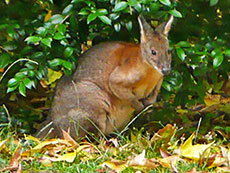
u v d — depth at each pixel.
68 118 10.84
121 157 9.59
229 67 11.46
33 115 12.40
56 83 11.63
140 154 9.03
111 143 10.41
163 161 9.18
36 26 11.32
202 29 11.56
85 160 9.44
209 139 11.01
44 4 11.60
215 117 12.29
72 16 10.82
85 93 10.83
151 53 10.38
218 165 9.24
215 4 10.75
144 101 11.19
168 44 10.55
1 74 11.77
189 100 12.02
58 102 11.01
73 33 11.44
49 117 11.14
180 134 11.65
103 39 11.98
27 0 11.60
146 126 12.12
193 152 9.73
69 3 11.41
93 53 11.07
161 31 10.62
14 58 11.31
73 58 10.95
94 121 10.80
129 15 11.22
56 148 9.86
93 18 10.27
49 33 10.59
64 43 10.70
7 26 11.01
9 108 12.48
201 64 11.29
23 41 11.56
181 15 10.73
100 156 9.54
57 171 8.83
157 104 12.38
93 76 10.90
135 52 10.73
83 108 10.79
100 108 10.80
